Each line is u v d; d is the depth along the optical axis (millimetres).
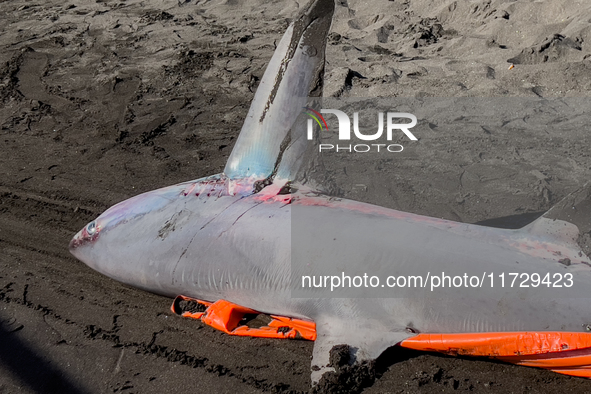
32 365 2848
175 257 2975
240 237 2895
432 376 2715
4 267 3248
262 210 2928
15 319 3008
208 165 3770
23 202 3617
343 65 4523
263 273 2848
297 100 3047
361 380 2682
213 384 2756
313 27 3016
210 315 2949
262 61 4805
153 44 5453
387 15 5332
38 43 5777
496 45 4500
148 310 3031
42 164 3889
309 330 2869
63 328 2967
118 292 3115
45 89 4688
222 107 4289
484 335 2668
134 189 3639
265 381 2754
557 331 2625
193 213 3010
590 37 4273
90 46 5578
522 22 4586
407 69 4406
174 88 4543
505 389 2674
